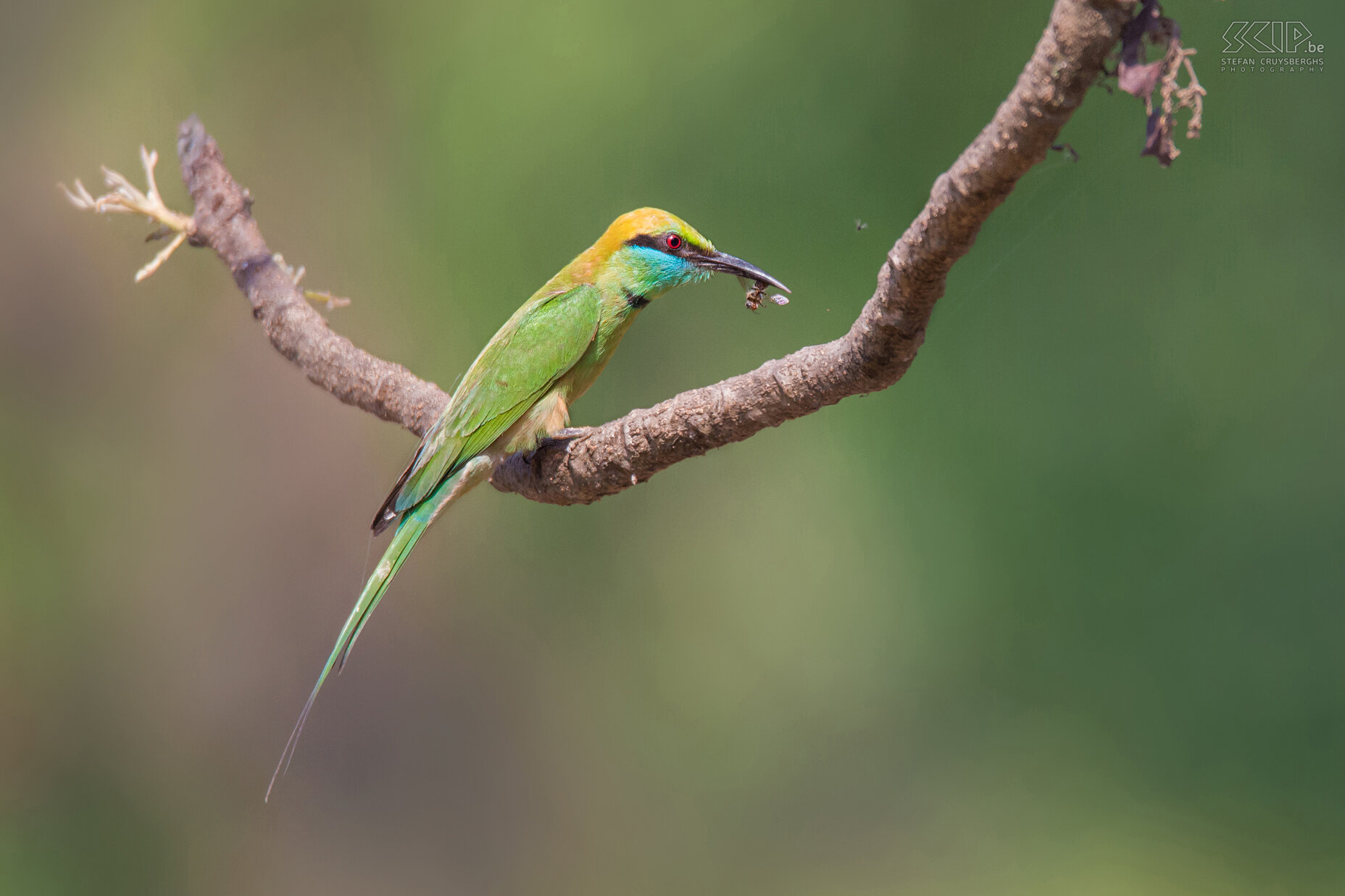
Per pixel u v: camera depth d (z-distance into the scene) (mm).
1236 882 12266
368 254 15445
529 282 14609
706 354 14305
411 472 6301
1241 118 12648
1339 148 12492
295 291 6887
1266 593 12781
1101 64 3115
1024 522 13617
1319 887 11992
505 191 14688
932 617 14094
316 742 15047
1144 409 13188
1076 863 12781
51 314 15070
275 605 14961
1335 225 12664
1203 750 12805
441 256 15039
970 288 13531
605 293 6824
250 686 14859
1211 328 12992
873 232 13242
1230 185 12805
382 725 15305
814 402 4574
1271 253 12828
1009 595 13727
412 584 15695
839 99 13344
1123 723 13148
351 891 14914
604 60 14242
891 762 14156
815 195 13445
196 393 15102
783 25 13555
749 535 15344
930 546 14117
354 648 15312
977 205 3459
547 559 16078
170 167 15680
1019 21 12719
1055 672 13500
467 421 6273
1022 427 13594
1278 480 12844
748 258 13672
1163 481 13148
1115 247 13086
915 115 13078
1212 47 12586
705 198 13781
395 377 6668
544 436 6172
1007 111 3258
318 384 6836
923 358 13914
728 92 13742
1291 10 12344
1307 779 12422
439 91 15094
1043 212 13133
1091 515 13367
